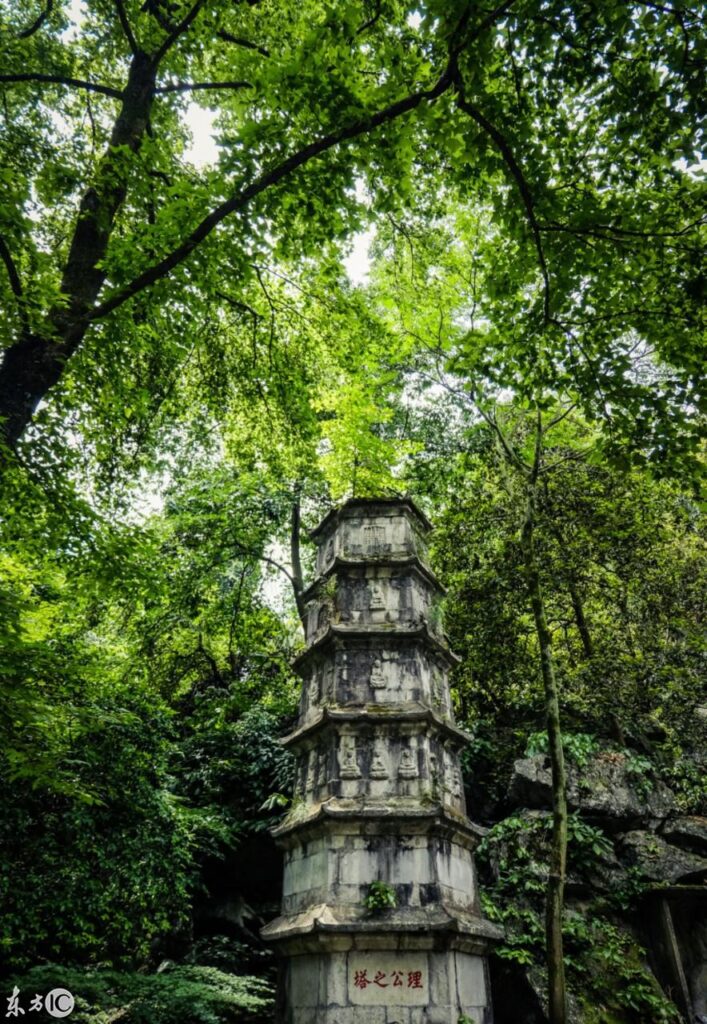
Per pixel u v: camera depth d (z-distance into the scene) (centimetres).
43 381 965
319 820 1016
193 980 1163
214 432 1902
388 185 938
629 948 1256
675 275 861
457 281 1450
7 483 978
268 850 1678
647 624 1412
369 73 948
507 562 1428
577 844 1363
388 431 2100
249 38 1380
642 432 895
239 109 1262
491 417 1498
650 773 1484
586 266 884
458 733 1172
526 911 1291
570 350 947
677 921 1332
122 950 1338
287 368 1473
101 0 1329
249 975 1353
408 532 1323
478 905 1099
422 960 939
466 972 994
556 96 805
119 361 1204
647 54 754
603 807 1413
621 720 1509
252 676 2080
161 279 976
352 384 1559
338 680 1158
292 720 1952
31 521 1076
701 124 733
